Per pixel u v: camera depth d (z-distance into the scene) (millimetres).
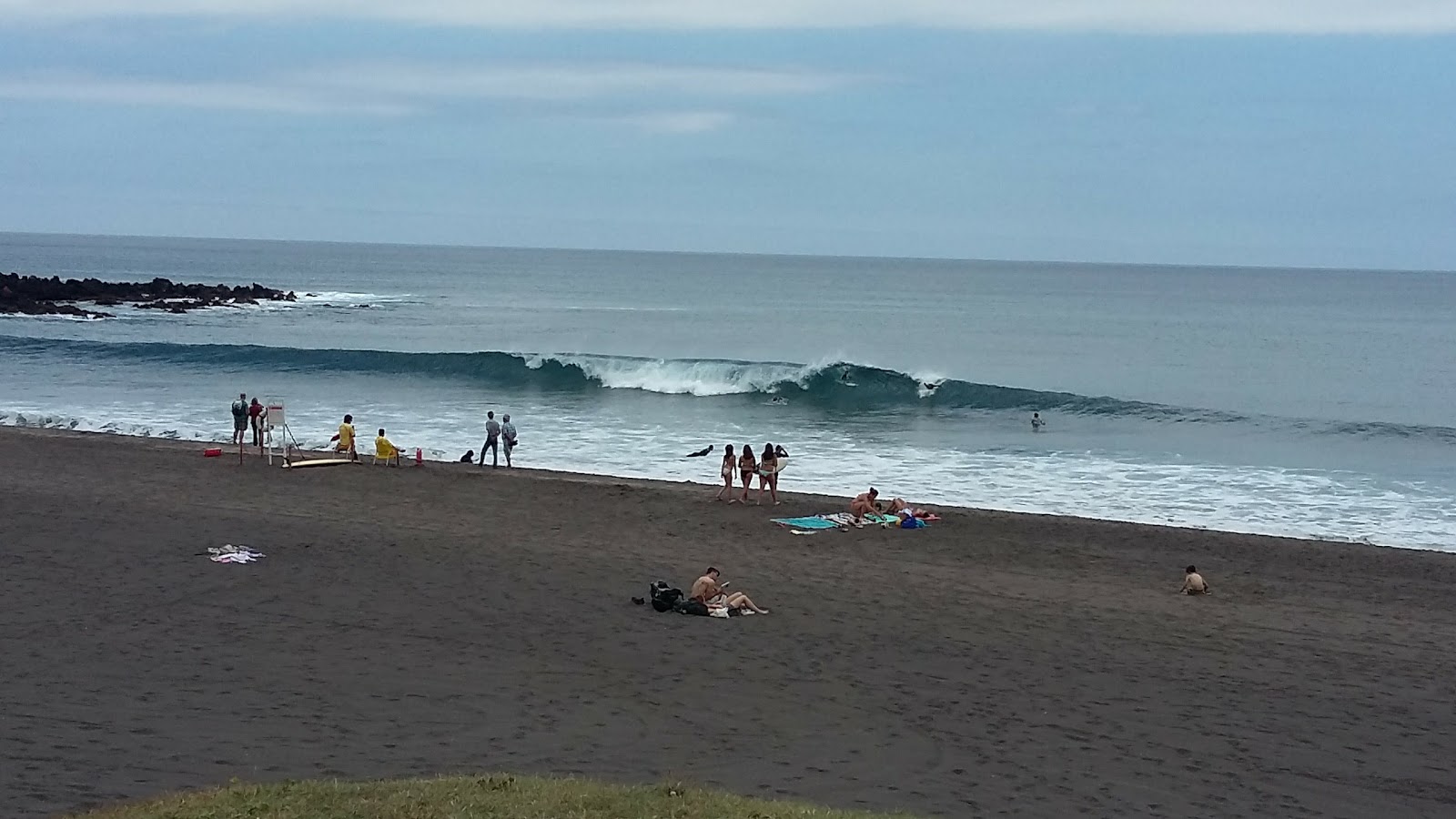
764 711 13180
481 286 156500
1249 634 17375
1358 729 13484
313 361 52375
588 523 23609
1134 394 52188
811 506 25906
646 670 14531
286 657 14406
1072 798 11102
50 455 29391
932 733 12719
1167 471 32469
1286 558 22422
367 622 16188
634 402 44781
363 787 9547
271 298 107000
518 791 9484
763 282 188750
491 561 20094
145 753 10969
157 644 14703
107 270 161250
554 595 18047
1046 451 35500
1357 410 47781
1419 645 17031
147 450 30516
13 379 46594
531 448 34531
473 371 51219
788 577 19828
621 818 8891
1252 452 35812
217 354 53281
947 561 21375
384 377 50438
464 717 12492
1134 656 16062
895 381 47312
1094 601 19000
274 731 11781
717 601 17375
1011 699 14016
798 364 54344
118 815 8805
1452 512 27734
